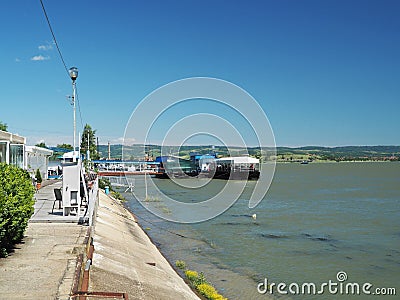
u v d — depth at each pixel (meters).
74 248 9.84
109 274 10.19
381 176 108.12
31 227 12.83
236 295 13.26
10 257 9.35
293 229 25.69
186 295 11.75
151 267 13.54
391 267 17.20
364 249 20.42
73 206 14.66
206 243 21.09
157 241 21.50
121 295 8.05
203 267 16.48
